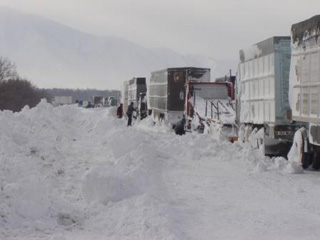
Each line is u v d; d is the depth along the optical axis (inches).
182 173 594.2
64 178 497.7
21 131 660.1
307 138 658.8
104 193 395.9
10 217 328.8
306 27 629.0
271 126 735.1
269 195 477.1
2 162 408.2
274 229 353.7
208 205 425.4
